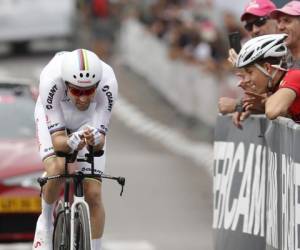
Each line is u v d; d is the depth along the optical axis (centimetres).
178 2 7738
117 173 4566
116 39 8231
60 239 2014
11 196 2722
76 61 1928
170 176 4538
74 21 7975
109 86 2044
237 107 2077
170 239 3231
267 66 1906
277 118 1866
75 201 1966
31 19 7856
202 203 3953
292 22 1986
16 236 2728
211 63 5612
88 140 1930
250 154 2042
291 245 1730
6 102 3088
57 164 2055
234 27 5156
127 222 3541
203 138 5597
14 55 8325
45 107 2031
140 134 5956
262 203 1980
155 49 7162
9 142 2916
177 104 6412
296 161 1686
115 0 8269
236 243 2086
